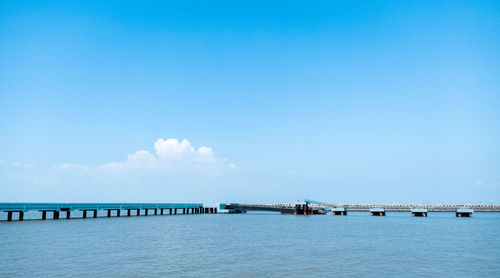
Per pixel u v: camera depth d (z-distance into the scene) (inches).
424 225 3548.2
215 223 3710.6
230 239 2092.8
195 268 1187.3
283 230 2800.2
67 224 3110.2
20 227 2719.0
